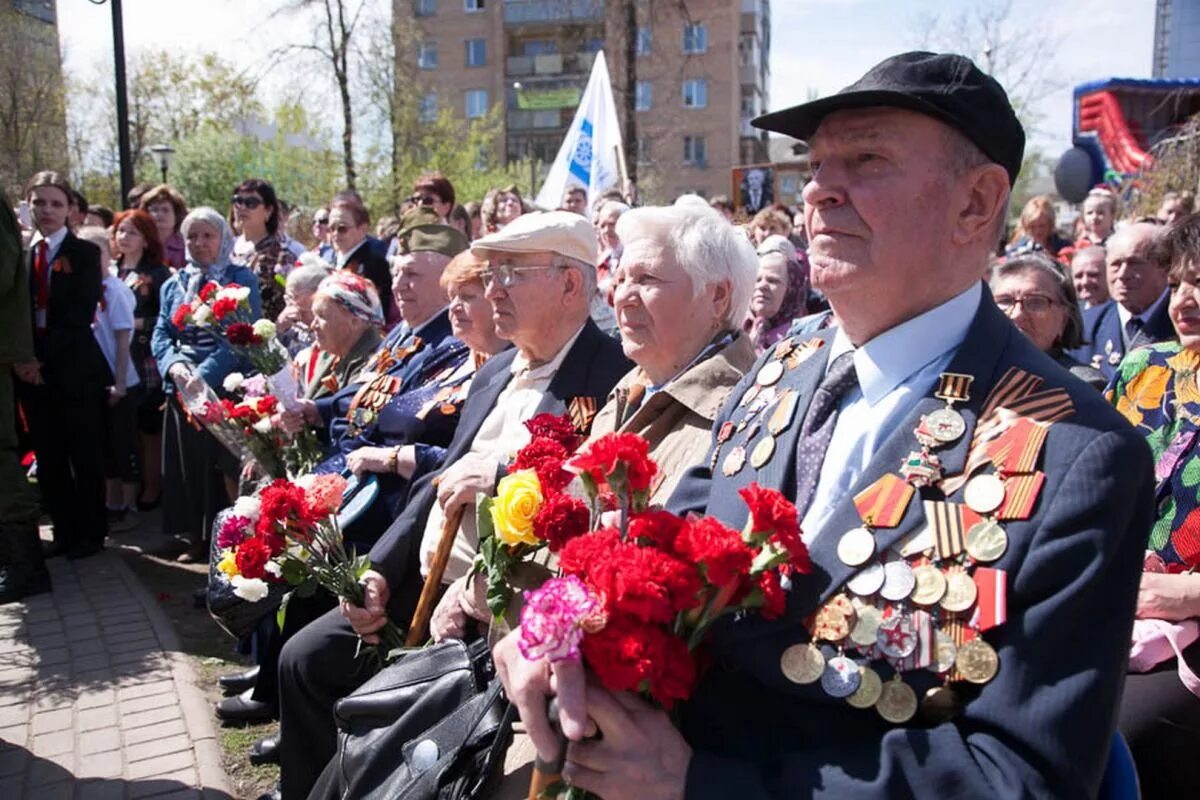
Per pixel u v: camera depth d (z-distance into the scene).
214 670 4.07
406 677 1.99
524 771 1.85
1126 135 14.43
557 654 1.22
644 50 21.19
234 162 21.53
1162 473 2.28
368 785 1.90
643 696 1.33
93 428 5.50
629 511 1.44
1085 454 1.23
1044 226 6.75
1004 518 1.23
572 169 7.68
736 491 1.56
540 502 1.67
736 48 39.50
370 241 6.14
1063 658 1.17
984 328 1.42
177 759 3.31
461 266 3.20
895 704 1.23
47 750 3.38
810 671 1.28
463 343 3.49
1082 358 4.26
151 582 5.23
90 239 5.80
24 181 17.33
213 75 24.00
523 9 41.84
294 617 3.35
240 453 3.89
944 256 1.39
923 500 1.30
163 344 5.14
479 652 1.98
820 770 1.22
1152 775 2.04
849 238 1.39
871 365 1.47
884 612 1.26
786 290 4.63
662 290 2.19
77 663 4.13
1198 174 8.29
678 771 1.29
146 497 6.69
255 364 4.07
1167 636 2.04
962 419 1.33
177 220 7.56
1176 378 2.35
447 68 43.09
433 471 2.95
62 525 5.57
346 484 3.04
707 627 1.37
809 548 1.35
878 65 1.37
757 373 1.75
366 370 3.86
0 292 4.70
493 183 29.09
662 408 2.15
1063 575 1.19
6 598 4.84
